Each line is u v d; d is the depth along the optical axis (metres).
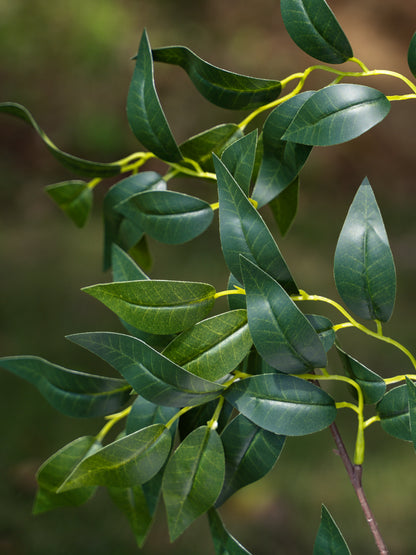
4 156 6.66
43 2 7.98
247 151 0.83
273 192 0.87
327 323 0.82
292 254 4.95
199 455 0.82
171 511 0.82
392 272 0.80
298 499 2.53
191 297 0.82
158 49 0.86
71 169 0.93
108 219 0.94
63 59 7.66
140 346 0.79
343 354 0.82
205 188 6.28
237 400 0.82
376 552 2.23
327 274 4.57
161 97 7.43
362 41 8.75
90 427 2.93
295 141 0.83
